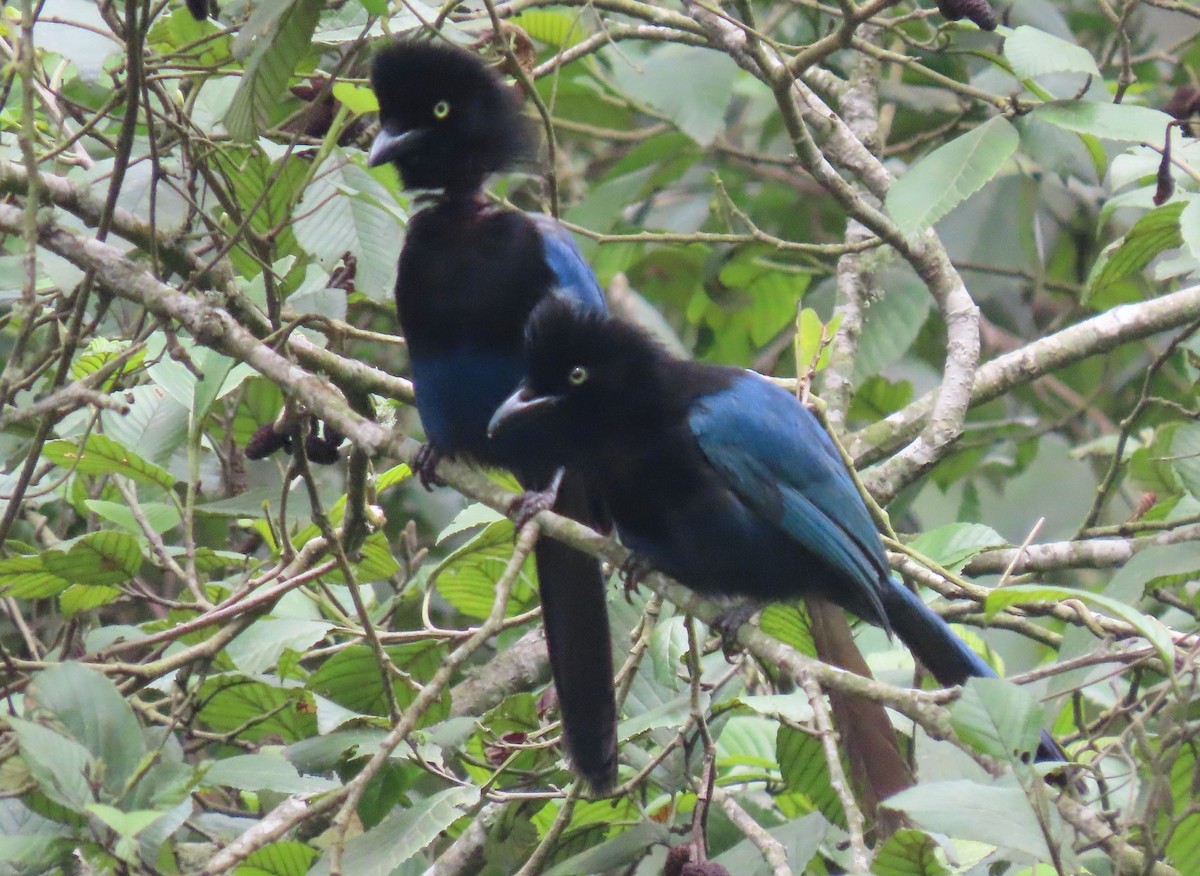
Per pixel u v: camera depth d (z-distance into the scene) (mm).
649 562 10016
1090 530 11938
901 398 15953
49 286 11102
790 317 16719
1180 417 14727
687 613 9289
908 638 10188
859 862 6801
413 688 9312
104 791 7059
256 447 9930
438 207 10477
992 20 10164
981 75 15594
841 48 10906
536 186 16047
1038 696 10242
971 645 11664
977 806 6828
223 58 10711
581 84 17078
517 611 12086
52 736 6898
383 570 11133
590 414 9711
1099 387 16250
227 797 11289
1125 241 11203
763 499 9906
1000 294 17859
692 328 18344
